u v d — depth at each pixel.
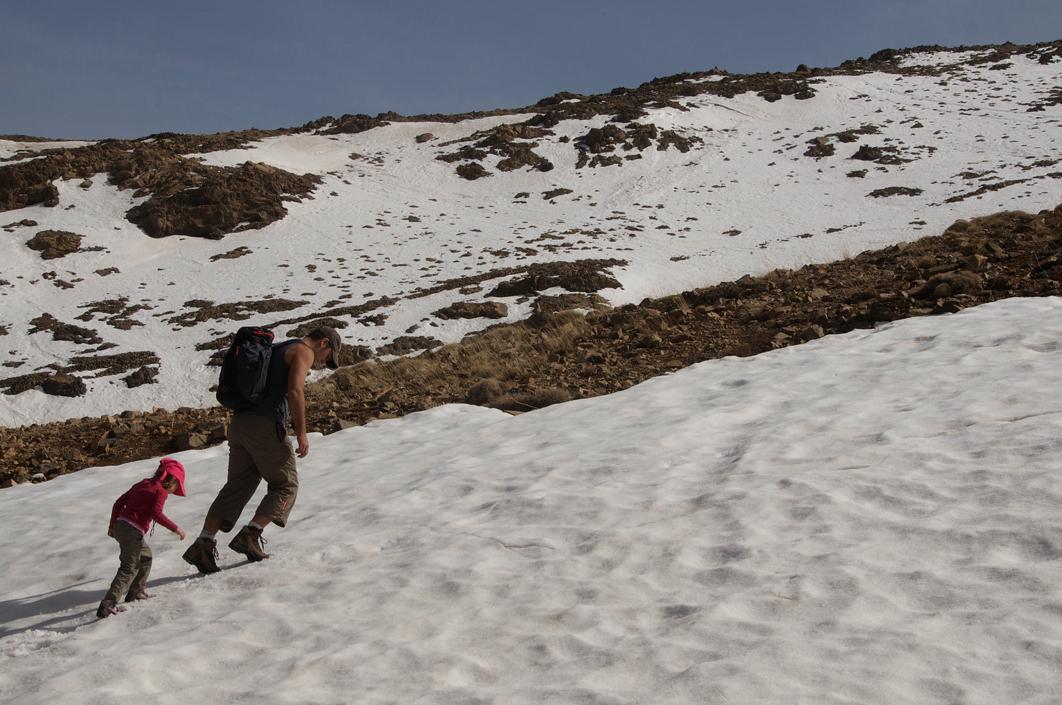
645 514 5.86
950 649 3.63
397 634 4.49
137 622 5.21
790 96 130.38
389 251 81.19
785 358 10.34
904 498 5.38
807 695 3.39
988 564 4.38
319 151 120.50
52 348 58.06
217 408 17.17
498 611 4.66
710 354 12.06
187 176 94.81
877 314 11.79
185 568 6.39
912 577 4.36
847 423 7.13
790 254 69.81
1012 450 5.82
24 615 5.83
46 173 95.19
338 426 11.62
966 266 13.38
